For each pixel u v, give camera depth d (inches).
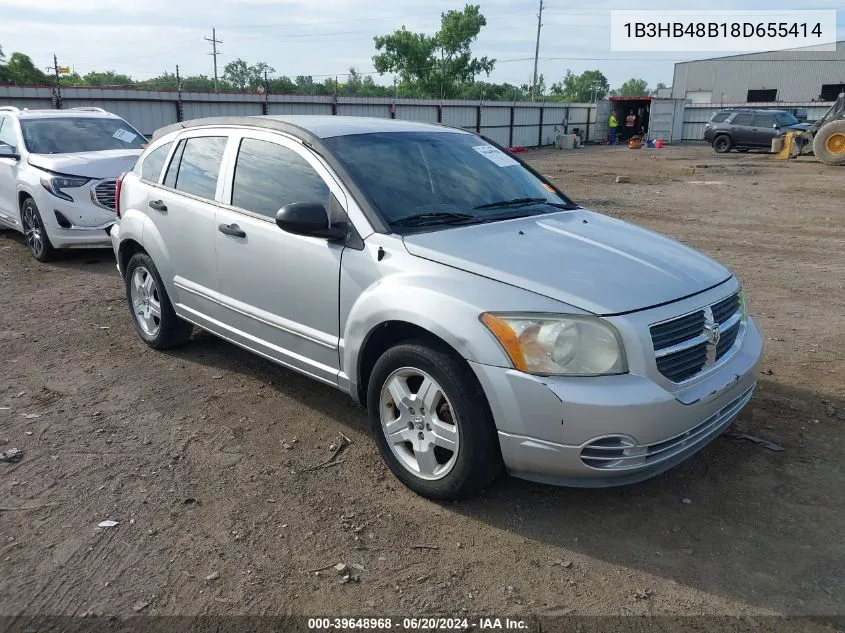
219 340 230.4
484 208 161.2
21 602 108.7
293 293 158.1
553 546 123.3
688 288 130.9
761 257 362.9
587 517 131.9
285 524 129.3
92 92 837.2
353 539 125.0
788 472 146.2
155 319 219.8
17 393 187.8
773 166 958.4
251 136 176.1
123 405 180.5
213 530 127.3
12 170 359.3
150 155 215.5
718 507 134.5
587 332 117.3
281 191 163.2
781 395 183.6
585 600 110.0
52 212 330.3
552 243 142.3
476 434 125.0
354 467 149.9
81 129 378.3
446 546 123.3
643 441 117.1
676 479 144.4
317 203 144.8
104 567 117.0
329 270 147.9
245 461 152.3
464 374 125.1
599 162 1122.0
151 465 150.2
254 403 181.9
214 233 178.2
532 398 117.2
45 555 119.9
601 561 119.3
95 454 154.7
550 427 117.1
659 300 124.0
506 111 1540.4
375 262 139.0
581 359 117.3
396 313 131.6
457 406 125.6
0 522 129.0
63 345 226.4
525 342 118.2
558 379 116.7
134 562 118.3
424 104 1326.3
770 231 442.0
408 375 135.9
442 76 2253.9
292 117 179.5
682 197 628.7
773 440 159.6
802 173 848.3
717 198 618.2
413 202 152.1
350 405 180.9
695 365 127.8
